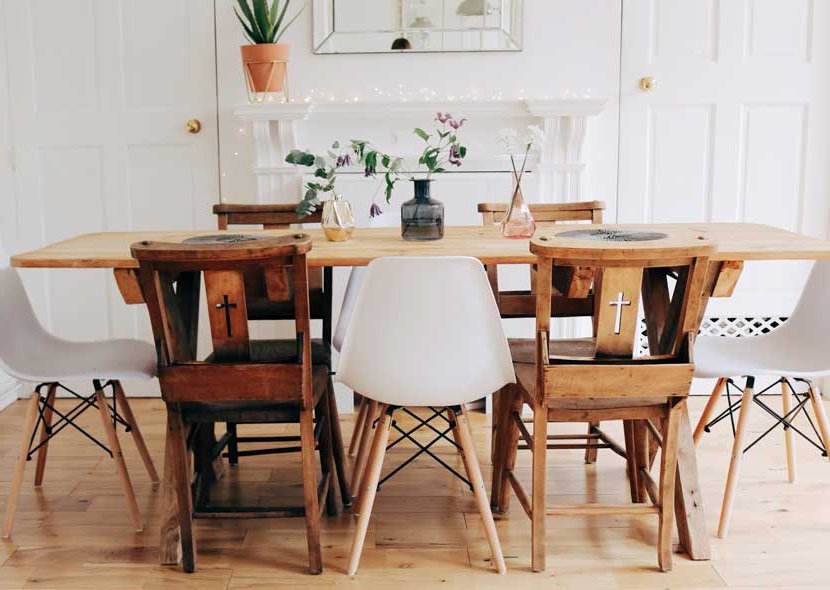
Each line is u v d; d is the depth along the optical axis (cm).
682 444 251
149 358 278
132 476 314
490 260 244
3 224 399
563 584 236
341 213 278
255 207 322
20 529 272
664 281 268
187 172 398
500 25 389
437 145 389
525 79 393
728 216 399
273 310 301
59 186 399
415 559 251
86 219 401
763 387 409
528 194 389
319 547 242
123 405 297
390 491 299
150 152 397
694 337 225
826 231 399
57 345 290
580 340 297
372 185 388
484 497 242
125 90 393
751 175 396
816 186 396
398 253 248
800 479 304
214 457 265
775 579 238
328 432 274
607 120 394
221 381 227
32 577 242
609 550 255
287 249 215
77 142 396
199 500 259
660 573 241
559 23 389
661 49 390
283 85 387
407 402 234
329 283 296
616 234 263
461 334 228
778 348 286
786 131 394
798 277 402
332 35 389
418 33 389
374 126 389
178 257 213
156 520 278
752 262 401
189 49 390
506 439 273
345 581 239
